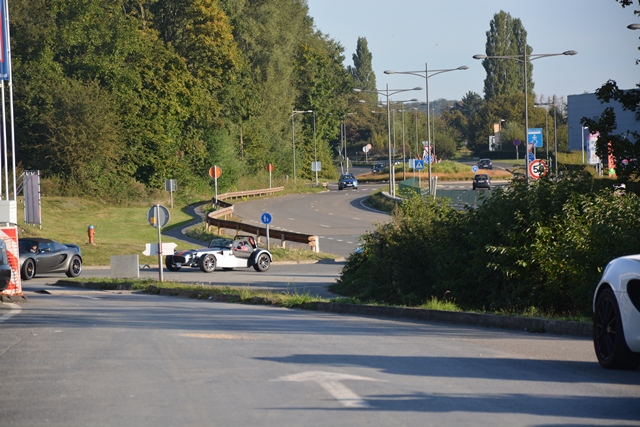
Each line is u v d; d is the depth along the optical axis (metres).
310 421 10.25
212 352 16.56
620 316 13.61
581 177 27.64
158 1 145.38
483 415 10.48
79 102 105.00
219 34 139.12
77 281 43.53
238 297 32.41
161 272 41.66
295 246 73.62
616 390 12.18
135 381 13.34
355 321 23.66
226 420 10.41
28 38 108.25
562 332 19.86
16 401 11.91
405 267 32.69
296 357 15.71
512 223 27.06
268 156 164.00
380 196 123.19
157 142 120.38
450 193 99.50
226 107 147.38
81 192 106.00
